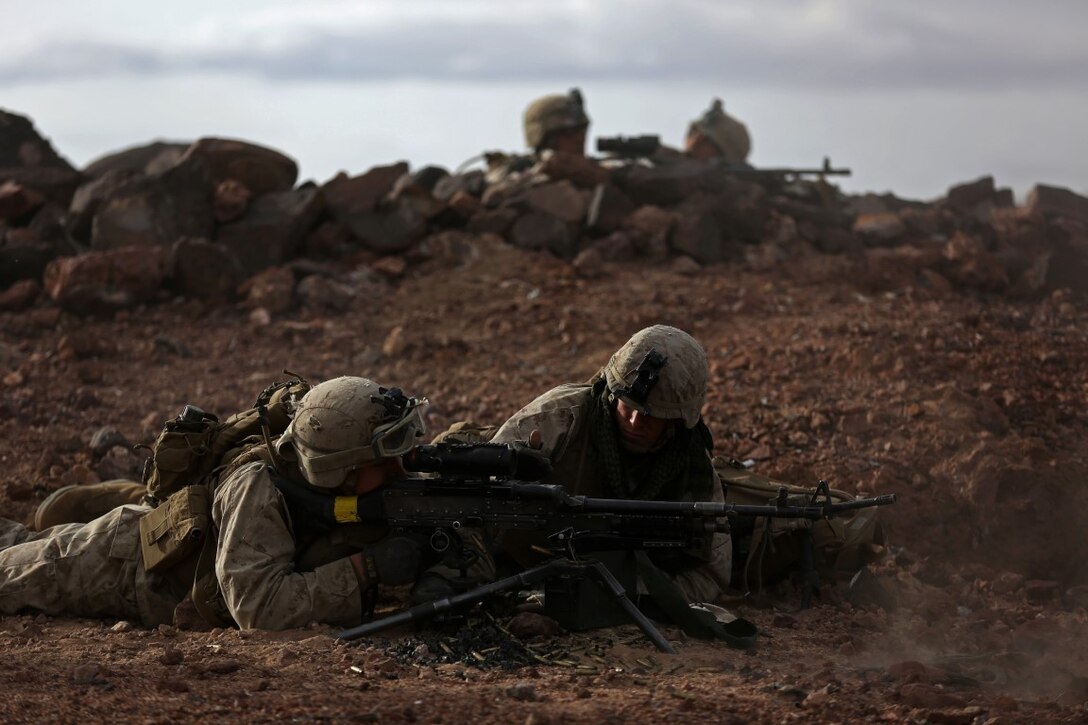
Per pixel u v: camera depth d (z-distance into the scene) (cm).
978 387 2425
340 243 3741
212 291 3422
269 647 1275
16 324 3225
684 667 1246
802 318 3150
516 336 3142
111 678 1158
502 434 1445
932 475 2025
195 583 1391
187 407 1473
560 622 1345
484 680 1184
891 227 4147
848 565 1642
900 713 1056
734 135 4709
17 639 1360
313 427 1320
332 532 1367
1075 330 3044
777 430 2259
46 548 1483
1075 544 1862
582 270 3647
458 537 1345
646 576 1366
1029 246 4025
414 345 3034
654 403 1390
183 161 3653
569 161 4038
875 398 2375
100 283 3344
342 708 1060
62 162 4216
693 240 3809
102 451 2244
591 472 1460
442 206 3906
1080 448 2180
